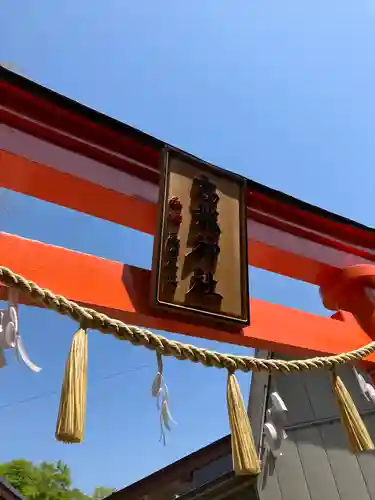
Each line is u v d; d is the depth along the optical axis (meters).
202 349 1.75
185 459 7.61
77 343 1.44
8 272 1.48
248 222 3.05
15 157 2.19
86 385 1.36
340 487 4.36
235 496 5.42
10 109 2.26
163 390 1.58
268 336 2.43
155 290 1.99
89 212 2.56
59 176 2.31
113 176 2.50
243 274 2.37
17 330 1.43
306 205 3.26
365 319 3.06
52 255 1.91
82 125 2.48
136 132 2.60
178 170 2.50
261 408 5.38
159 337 1.65
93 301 1.86
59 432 1.21
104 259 2.06
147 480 7.81
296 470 4.73
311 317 2.81
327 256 3.33
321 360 2.15
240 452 1.51
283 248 3.12
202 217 2.37
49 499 16.12
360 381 2.60
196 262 2.23
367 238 3.59
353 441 1.89
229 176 2.73
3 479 8.46
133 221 2.64
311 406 4.95
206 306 2.12
